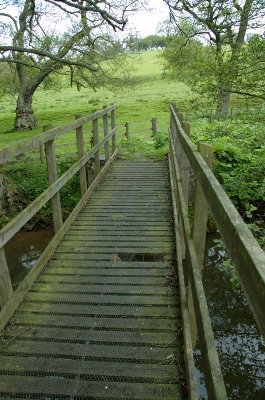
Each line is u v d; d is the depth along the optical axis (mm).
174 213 4867
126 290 3279
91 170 9258
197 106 7879
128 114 24344
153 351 2496
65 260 3900
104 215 5320
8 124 23922
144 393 2162
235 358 4406
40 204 3430
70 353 2498
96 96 38188
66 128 4465
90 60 16375
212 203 1591
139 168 8500
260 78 6086
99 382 2252
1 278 2762
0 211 8547
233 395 3889
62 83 21672
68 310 2988
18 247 8273
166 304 3043
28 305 3068
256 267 851
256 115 7250
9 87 21375
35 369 2361
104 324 2803
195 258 2184
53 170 4047
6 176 9289
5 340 2639
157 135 13086
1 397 2158
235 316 5207
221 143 8445
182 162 3908
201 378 3775
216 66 6324
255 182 7355
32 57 15539
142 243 4301
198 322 1814
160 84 41562
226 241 1227
